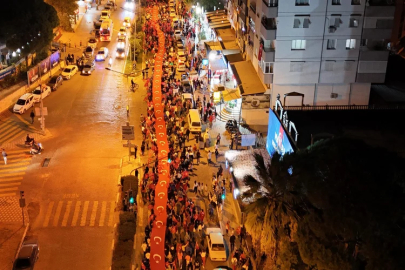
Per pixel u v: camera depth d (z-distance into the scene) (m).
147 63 91.44
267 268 39.72
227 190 53.53
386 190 31.84
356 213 31.11
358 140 37.81
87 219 48.47
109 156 60.47
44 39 81.88
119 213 49.25
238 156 55.94
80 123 69.00
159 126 67.75
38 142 62.78
